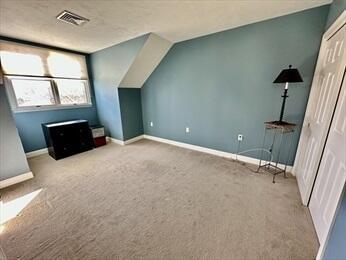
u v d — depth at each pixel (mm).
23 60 2832
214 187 2094
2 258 902
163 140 3994
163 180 2281
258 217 1585
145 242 1349
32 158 3072
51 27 2266
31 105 3061
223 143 3025
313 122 1870
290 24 2057
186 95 3285
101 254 1255
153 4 1772
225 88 2766
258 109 2525
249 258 1202
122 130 3750
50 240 1377
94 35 2635
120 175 2430
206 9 1906
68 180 2309
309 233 1395
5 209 1750
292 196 1887
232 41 2523
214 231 1440
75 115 3732
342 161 1138
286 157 2426
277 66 2250
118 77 3379
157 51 3125
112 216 1636
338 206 922
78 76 3645
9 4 1647
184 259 1207
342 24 1394
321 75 1866
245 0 1727
